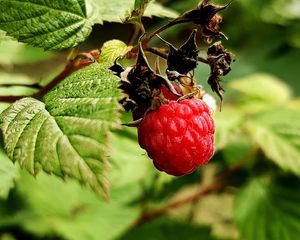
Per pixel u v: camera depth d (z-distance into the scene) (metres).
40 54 0.36
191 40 0.19
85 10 0.21
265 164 0.36
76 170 0.16
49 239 0.36
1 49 0.35
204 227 0.38
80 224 0.35
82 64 0.21
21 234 0.36
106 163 0.16
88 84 0.18
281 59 0.55
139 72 0.18
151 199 0.36
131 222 0.35
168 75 0.19
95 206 0.36
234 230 0.47
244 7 0.55
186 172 0.19
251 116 0.35
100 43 0.74
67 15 0.21
